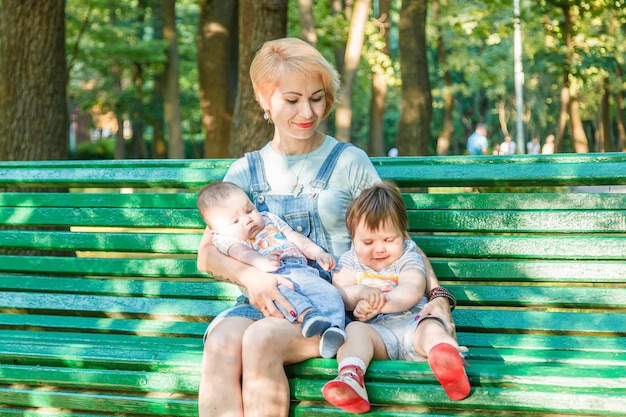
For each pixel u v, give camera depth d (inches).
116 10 936.3
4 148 303.7
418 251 122.0
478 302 130.6
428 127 533.6
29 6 302.8
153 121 1051.9
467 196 133.5
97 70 990.4
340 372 105.0
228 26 505.0
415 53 526.6
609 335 137.1
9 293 147.3
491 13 775.1
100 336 136.9
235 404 107.7
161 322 138.5
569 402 101.7
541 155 132.7
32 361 123.0
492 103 1660.9
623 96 1178.6
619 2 533.0
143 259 143.9
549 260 130.7
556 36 617.6
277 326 108.7
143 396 117.3
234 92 511.5
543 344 122.5
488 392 103.9
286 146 127.9
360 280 119.3
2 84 305.4
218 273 120.3
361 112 1451.8
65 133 313.6
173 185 145.3
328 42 678.5
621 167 128.6
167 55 766.5
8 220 151.9
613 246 127.0
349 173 126.3
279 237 121.7
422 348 109.0
